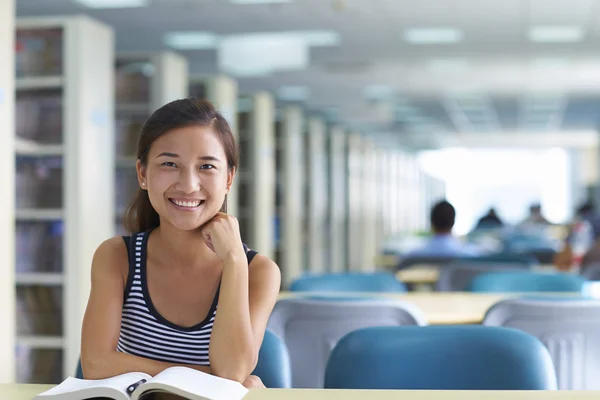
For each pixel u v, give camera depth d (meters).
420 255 6.05
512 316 2.85
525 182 34.78
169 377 1.48
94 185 5.47
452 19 9.70
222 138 1.79
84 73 5.35
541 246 9.56
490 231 12.69
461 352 1.92
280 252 11.13
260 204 9.63
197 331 1.81
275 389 1.58
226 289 1.76
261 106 9.73
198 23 9.97
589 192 20.78
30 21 5.34
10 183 4.25
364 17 9.61
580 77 13.84
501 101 17.11
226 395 1.47
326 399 1.50
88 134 5.39
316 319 2.89
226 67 10.28
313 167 13.12
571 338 2.84
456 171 35.25
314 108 17.97
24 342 5.31
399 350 1.93
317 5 9.05
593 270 5.60
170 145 1.74
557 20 9.70
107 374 1.73
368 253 18.73
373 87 15.32
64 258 5.30
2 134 4.17
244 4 9.01
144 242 1.86
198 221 1.76
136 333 1.83
